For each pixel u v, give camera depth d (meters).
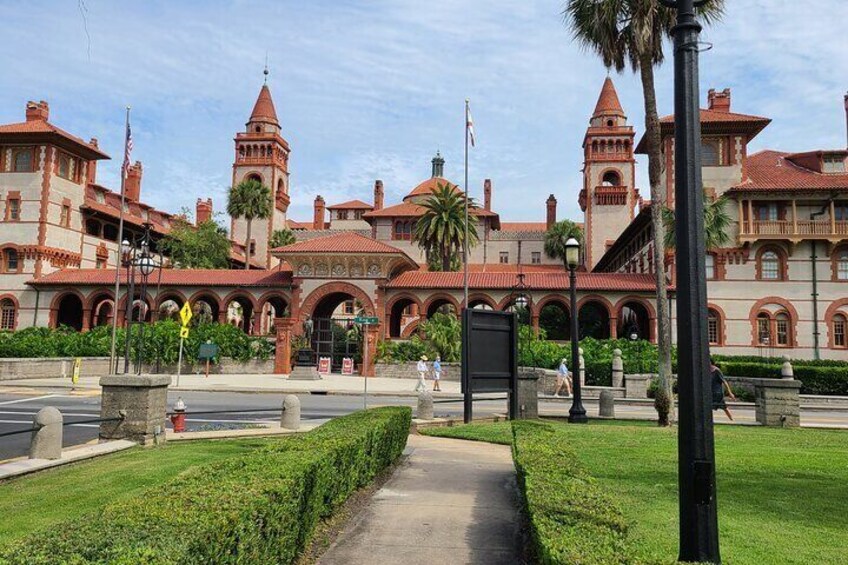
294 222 111.69
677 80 4.67
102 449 11.11
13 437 13.85
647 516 7.03
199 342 41.06
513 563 5.79
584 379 31.20
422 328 42.84
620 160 71.94
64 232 54.97
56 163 54.06
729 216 41.25
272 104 88.81
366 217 77.44
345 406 23.45
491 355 16.28
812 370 29.69
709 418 4.26
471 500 8.12
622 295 45.28
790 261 41.00
